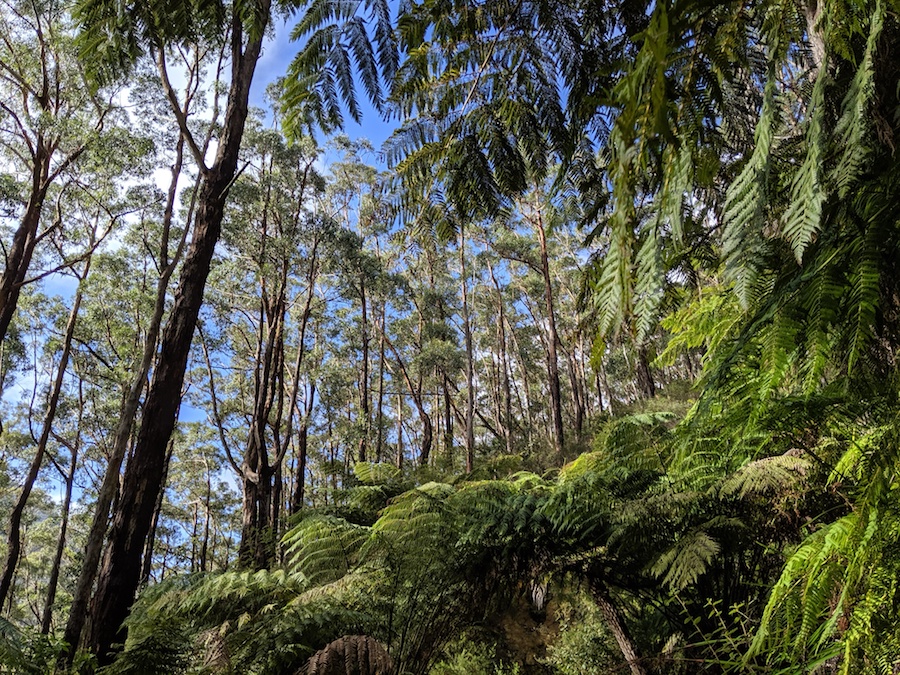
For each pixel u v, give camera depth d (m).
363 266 17.22
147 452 4.96
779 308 0.68
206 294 16.75
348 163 19.42
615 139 0.33
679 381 9.88
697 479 2.56
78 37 1.16
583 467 3.88
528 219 17.47
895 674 0.65
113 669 2.92
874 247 0.55
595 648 3.97
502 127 1.33
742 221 0.51
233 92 6.02
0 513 21.27
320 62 1.16
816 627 0.89
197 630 3.67
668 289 1.27
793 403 1.14
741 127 1.08
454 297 24.33
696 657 2.21
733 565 2.36
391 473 8.43
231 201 14.79
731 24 0.54
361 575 3.35
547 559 2.86
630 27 1.12
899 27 0.60
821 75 0.50
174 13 1.16
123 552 4.60
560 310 25.66
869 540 0.62
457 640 3.88
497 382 27.52
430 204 1.49
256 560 7.40
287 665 3.01
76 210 14.55
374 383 26.44
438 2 1.18
